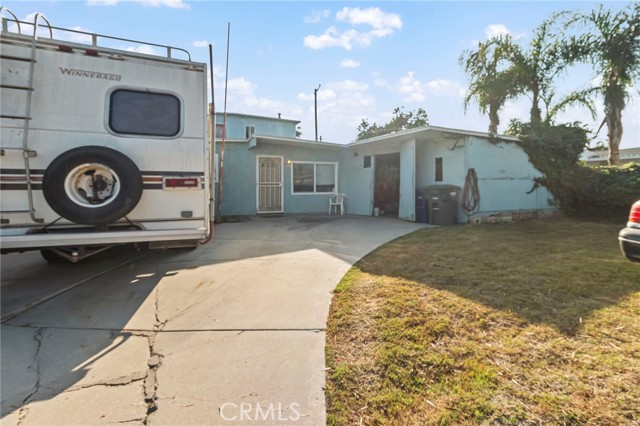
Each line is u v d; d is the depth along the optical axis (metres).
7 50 3.07
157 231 3.58
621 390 1.70
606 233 6.62
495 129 11.00
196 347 2.38
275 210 10.88
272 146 10.77
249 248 5.54
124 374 2.05
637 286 3.17
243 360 2.20
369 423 1.62
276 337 2.50
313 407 1.74
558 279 3.41
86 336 2.56
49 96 3.22
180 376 2.03
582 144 9.82
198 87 3.84
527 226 7.71
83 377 2.02
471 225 7.87
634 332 2.27
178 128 3.73
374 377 1.97
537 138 9.34
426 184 9.64
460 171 8.38
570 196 9.77
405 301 2.94
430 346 2.22
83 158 3.20
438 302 2.88
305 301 3.18
